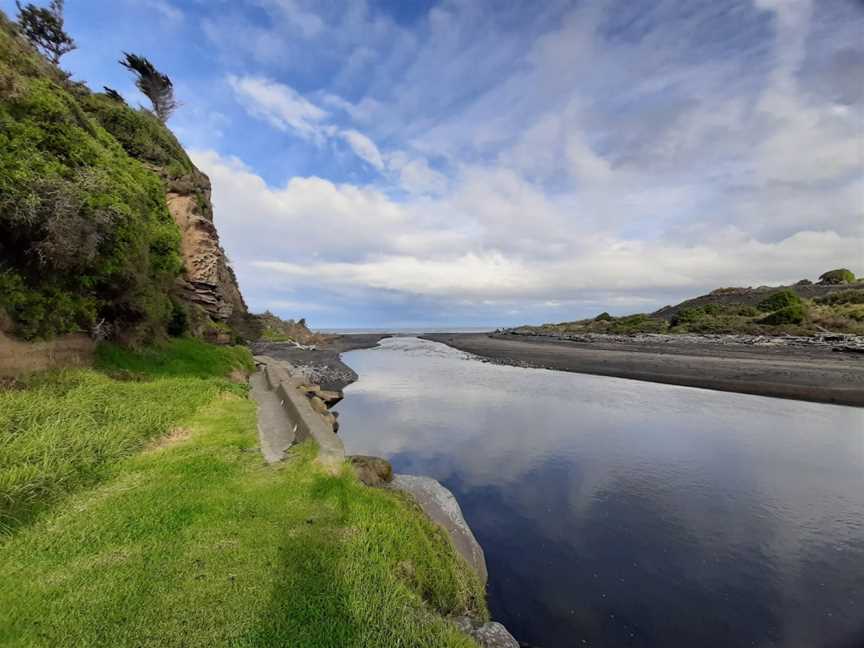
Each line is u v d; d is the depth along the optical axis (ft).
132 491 17.33
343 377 85.66
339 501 17.63
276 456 23.44
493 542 23.54
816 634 16.58
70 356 32.12
